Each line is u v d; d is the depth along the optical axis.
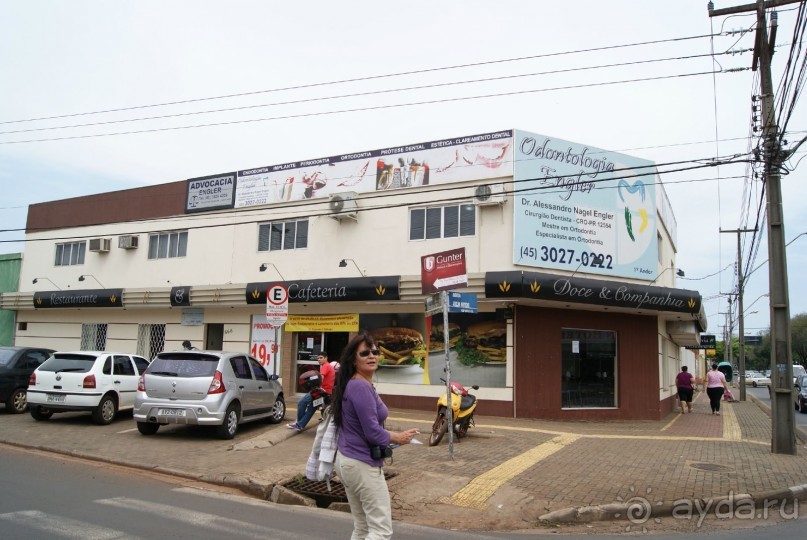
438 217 16.56
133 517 6.28
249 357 12.64
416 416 14.88
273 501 7.51
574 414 15.95
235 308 19.25
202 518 6.38
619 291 15.51
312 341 18.12
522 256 15.40
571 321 16.28
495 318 15.66
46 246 23.45
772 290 11.16
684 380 21.25
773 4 11.02
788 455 10.41
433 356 16.20
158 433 11.72
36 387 12.61
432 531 6.41
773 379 10.86
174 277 20.39
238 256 19.36
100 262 22.03
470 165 16.23
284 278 18.44
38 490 7.33
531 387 15.42
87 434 11.50
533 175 15.81
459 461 9.24
